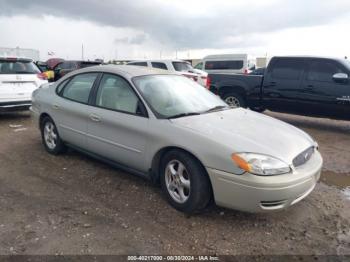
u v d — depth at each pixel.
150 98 3.86
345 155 5.89
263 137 3.31
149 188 4.05
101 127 4.18
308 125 8.83
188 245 2.90
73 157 5.21
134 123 3.76
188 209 3.33
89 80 4.59
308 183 3.19
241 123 3.65
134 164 3.89
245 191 2.96
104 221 3.25
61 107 4.84
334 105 7.74
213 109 4.14
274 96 8.65
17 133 6.86
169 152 3.46
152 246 2.87
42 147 5.78
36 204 3.60
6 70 7.75
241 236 3.06
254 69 18.11
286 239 3.03
